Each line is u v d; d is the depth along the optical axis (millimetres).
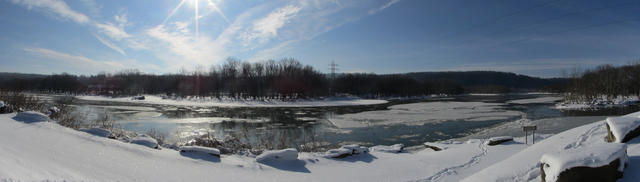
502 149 13852
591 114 41438
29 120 13570
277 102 73875
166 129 29406
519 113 44500
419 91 123938
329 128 30922
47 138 10016
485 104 67250
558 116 39250
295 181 9055
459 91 148875
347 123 34688
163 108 55156
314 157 12156
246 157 11930
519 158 9164
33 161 6352
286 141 23141
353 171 10602
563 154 5984
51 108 22922
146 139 11859
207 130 29094
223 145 15789
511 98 104500
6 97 21562
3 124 11781
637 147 7430
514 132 25531
